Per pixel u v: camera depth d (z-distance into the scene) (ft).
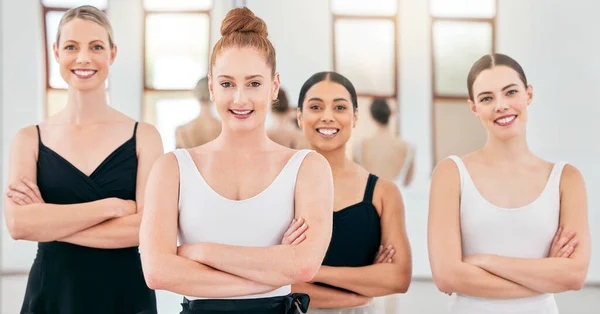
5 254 22.94
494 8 25.26
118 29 24.99
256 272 6.40
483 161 8.73
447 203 8.49
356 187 9.09
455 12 25.26
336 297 8.55
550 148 25.14
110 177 9.03
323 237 6.63
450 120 25.41
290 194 6.74
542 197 8.47
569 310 20.25
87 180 8.96
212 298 6.56
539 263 8.06
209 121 19.72
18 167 8.97
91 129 9.20
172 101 25.21
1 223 23.00
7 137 23.97
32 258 22.97
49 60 24.40
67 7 24.32
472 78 8.81
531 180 8.59
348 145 23.41
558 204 8.50
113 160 9.09
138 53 25.09
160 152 9.32
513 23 25.26
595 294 21.67
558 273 8.03
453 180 8.57
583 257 8.18
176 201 6.72
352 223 8.89
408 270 8.84
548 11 25.08
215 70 6.77
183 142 19.69
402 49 25.31
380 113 23.62
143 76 25.14
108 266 8.83
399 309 19.30
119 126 9.29
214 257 6.40
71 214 8.60
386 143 22.76
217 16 25.14
